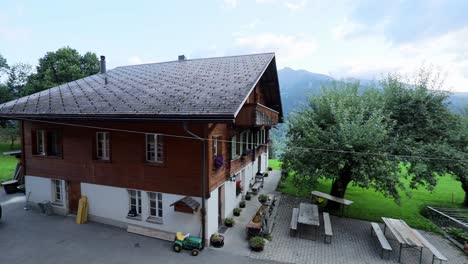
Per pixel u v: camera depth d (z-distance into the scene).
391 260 9.20
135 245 9.73
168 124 9.97
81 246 9.59
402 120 13.31
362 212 13.98
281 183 19.06
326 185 19.44
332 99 13.33
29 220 11.88
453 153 11.59
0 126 30.98
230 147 12.05
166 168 10.15
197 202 9.72
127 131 10.72
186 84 11.82
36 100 13.20
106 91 12.70
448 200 16.72
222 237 9.84
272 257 9.12
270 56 14.77
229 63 14.90
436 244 10.63
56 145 12.91
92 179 11.64
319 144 11.96
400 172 11.51
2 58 37.75
